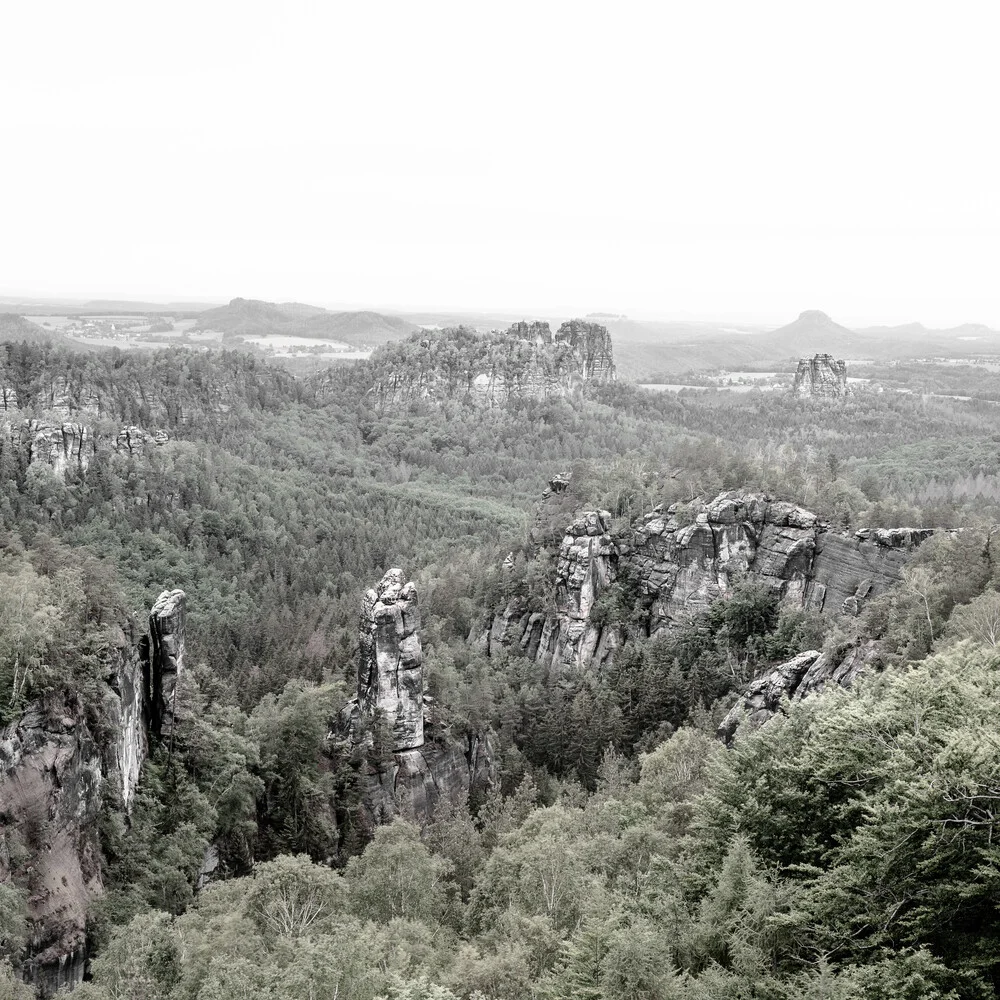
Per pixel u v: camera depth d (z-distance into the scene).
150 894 74.81
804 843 52.75
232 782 87.38
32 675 69.88
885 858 42.69
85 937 66.50
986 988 38.47
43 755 68.50
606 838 67.62
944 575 110.00
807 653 117.69
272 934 61.59
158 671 91.31
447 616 170.25
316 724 96.94
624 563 164.12
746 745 61.28
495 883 68.56
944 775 41.69
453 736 111.69
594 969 45.62
